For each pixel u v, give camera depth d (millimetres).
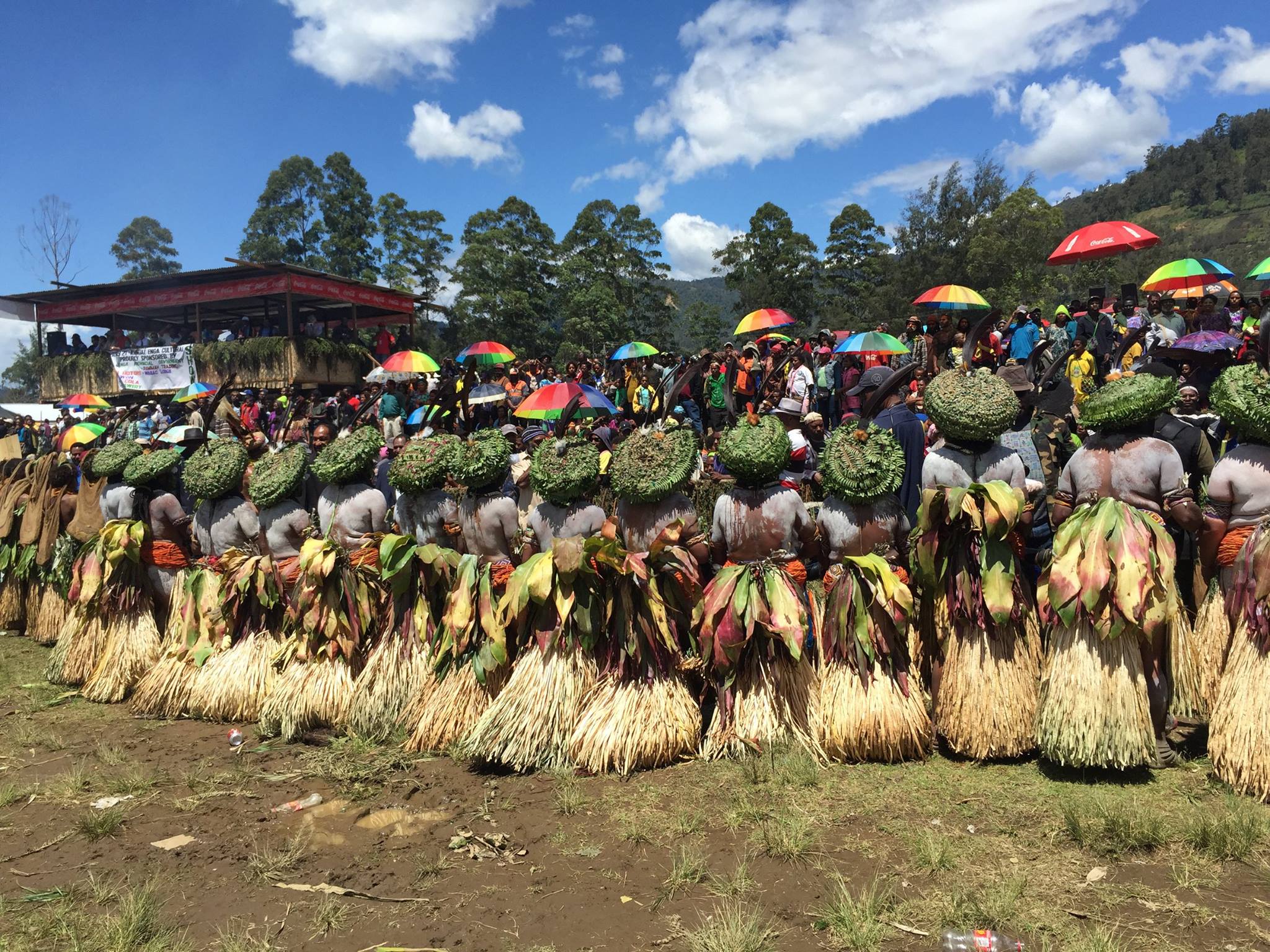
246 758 4930
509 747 4492
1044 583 4137
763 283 45875
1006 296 35594
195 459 6156
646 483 4684
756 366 11867
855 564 4438
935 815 3725
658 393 11211
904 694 4383
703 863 3393
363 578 5461
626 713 4484
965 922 2914
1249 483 4059
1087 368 9727
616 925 3043
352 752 4930
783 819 3705
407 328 29266
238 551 5949
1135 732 3846
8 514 8930
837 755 4344
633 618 4621
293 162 50656
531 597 4652
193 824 4078
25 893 3488
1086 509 4109
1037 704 4176
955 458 4453
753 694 4535
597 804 4039
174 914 3275
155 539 6547
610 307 48875
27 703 6301
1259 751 3705
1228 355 5871
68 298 25203
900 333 39062
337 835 3891
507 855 3594
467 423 6238
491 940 2986
